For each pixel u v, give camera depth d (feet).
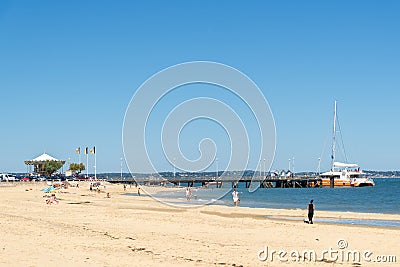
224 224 111.96
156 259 66.03
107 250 71.56
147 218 122.83
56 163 524.11
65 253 67.31
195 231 98.48
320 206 228.22
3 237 79.51
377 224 126.52
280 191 427.74
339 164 490.90
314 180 476.54
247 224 113.09
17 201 185.16
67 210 146.30
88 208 159.12
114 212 141.90
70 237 83.05
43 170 516.73
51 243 75.46
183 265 62.80
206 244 81.05
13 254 64.90
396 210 200.95
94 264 60.80
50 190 254.06
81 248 72.18
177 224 110.32
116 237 85.56
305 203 250.16
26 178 430.61
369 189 460.14
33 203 176.65
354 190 442.09
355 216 149.89
